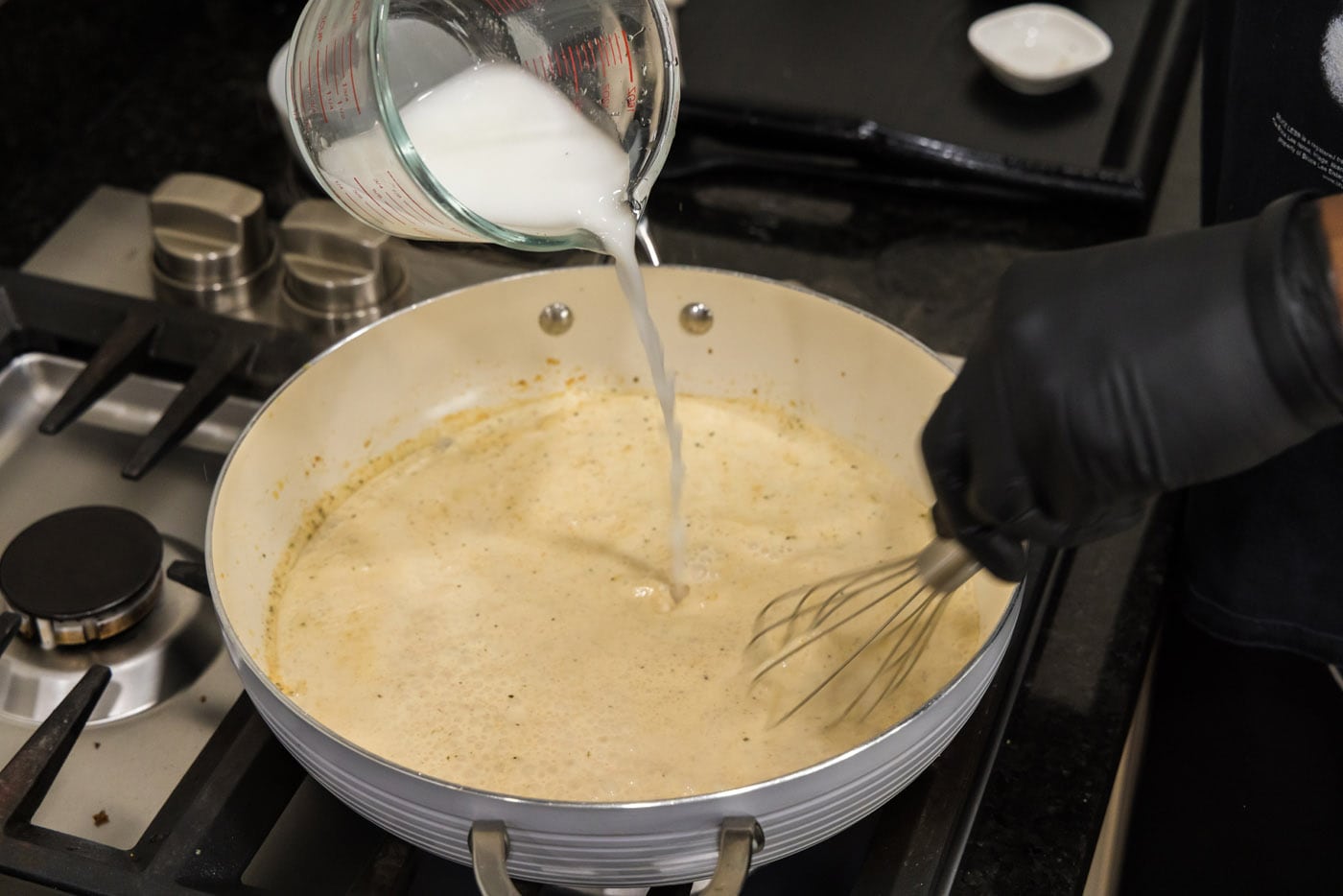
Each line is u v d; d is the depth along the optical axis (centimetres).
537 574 83
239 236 93
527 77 75
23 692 79
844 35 108
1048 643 81
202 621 81
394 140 69
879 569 75
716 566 84
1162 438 64
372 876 72
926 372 83
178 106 108
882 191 103
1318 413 63
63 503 86
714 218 101
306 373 82
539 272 86
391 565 84
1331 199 64
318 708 78
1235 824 87
